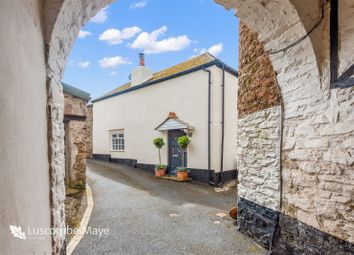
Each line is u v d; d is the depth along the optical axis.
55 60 1.61
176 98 8.50
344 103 1.89
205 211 4.58
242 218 3.56
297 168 2.45
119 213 4.36
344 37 1.89
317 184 2.17
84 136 6.04
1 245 0.77
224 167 7.69
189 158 7.98
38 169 1.25
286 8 2.08
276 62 2.63
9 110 0.86
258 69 3.28
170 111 8.72
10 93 0.87
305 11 2.04
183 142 7.50
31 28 1.16
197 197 5.71
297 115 2.44
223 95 7.61
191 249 2.97
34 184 1.16
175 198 5.57
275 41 2.49
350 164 1.84
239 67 3.97
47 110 1.49
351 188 1.84
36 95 1.23
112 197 5.48
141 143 9.92
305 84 2.30
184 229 3.64
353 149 1.82
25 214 1.01
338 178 1.95
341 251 1.90
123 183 7.05
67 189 5.56
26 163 1.04
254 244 3.12
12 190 0.87
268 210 2.96
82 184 5.93
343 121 1.90
